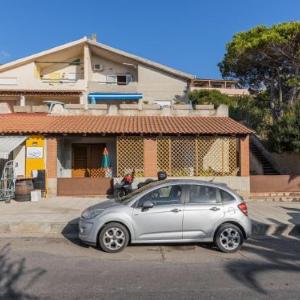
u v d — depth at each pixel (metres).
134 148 19.78
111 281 7.17
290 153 22.45
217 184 10.31
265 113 33.56
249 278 7.40
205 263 8.61
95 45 35.38
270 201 19.17
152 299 6.20
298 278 7.39
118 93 33.91
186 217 9.83
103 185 19.44
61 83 34.97
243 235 9.96
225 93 51.31
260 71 31.95
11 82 34.97
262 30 29.56
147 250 9.86
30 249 9.92
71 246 10.30
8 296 6.31
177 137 19.84
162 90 35.62
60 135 19.56
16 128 19.58
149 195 9.97
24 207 16.12
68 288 6.74
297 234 12.56
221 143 20.11
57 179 19.50
